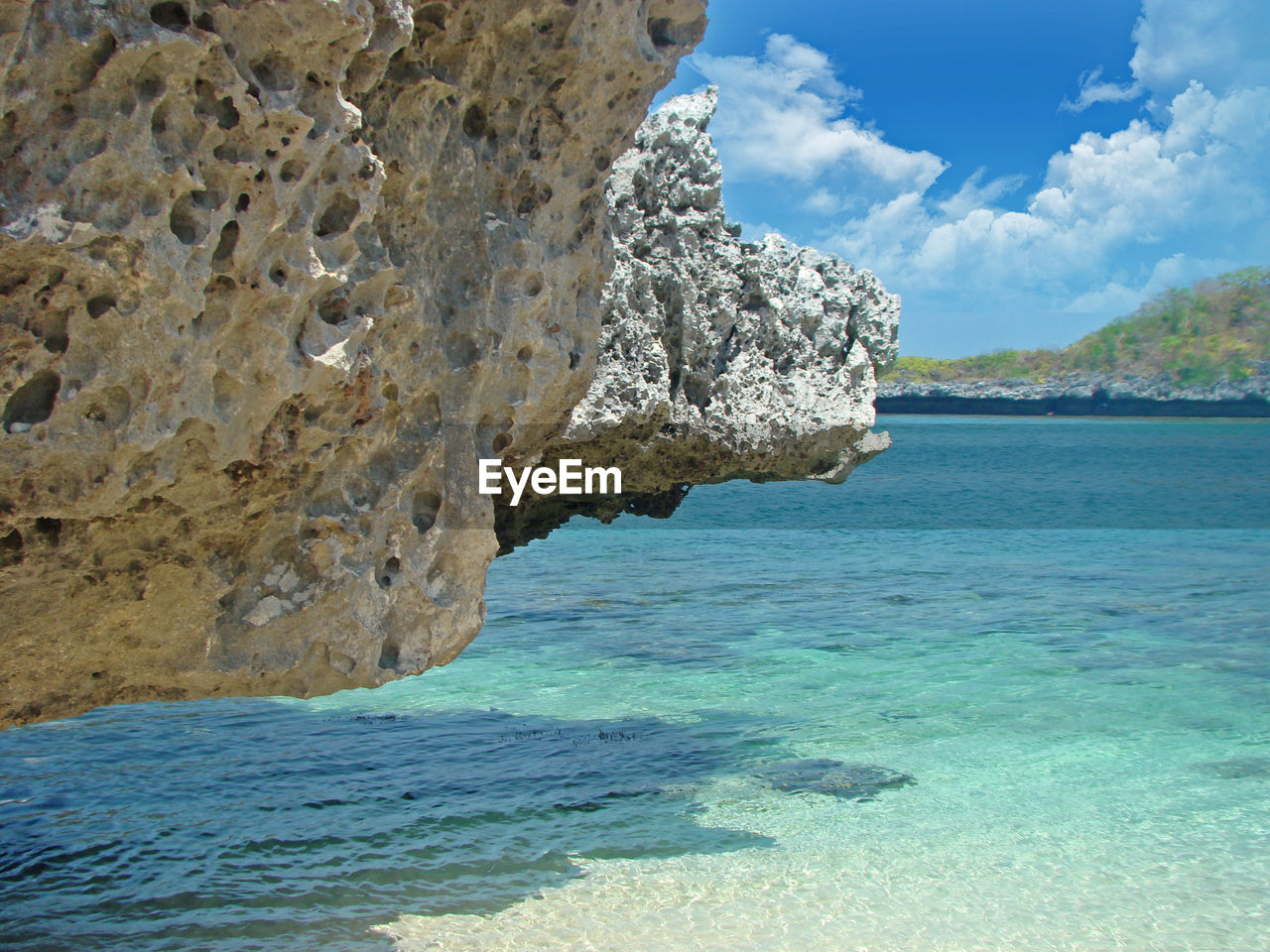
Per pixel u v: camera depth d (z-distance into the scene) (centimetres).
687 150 935
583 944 622
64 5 352
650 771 943
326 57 429
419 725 1082
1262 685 1250
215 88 397
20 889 681
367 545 524
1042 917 669
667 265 918
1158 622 1661
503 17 533
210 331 420
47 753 970
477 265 566
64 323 380
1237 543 2889
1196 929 655
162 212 384
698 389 948
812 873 730
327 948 611
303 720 1098
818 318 1039
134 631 475
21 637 443
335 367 459
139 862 726
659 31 620
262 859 735
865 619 1684
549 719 1109
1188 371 10888
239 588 496
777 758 980
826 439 1027
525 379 603
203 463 440
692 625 1623
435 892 688
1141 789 902
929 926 653
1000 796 883
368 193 461
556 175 596
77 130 365
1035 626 1623
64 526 422
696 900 682
